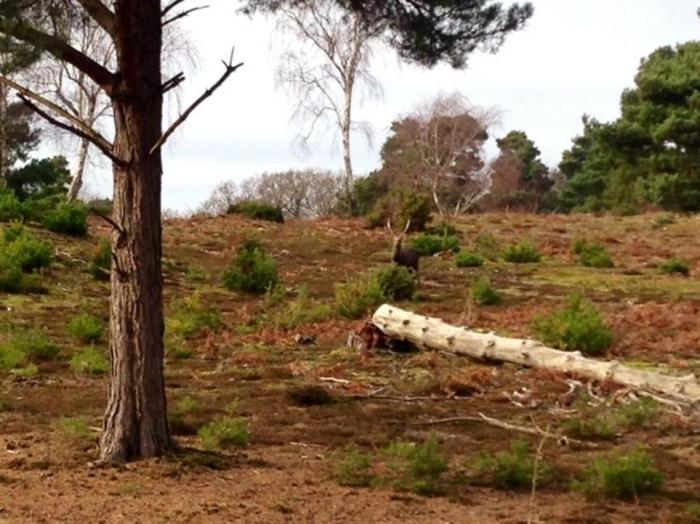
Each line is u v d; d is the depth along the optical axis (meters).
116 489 7.18
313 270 23.77
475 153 57.03
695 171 42.22
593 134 45.53
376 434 9.71
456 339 14.02
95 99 32.78
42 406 10.62
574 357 12.74
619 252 28.00
